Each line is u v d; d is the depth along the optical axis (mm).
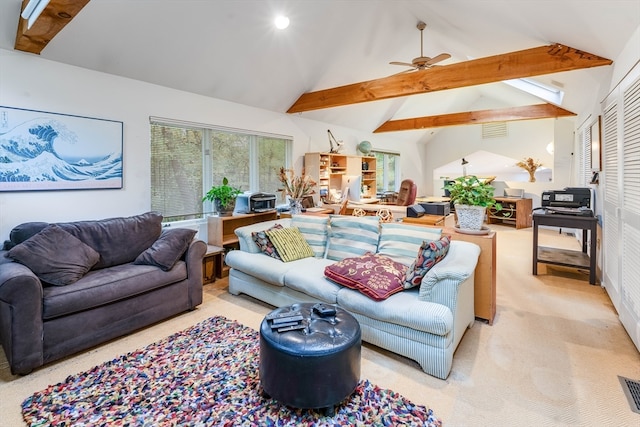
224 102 4309
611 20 2191
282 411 1703
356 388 1852
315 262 3061
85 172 3072
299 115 5555
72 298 2201
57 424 1621
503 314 2889
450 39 4426
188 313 2971
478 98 8672
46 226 2637
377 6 3967
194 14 3021
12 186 2666
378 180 8281
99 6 2596
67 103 2936
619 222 2730
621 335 2480
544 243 5738
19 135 2686
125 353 2283
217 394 1830
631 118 2426
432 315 1960
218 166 4367
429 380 1978
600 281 3631
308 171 5613
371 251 2949
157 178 3705
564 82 4250
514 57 3330
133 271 2617
